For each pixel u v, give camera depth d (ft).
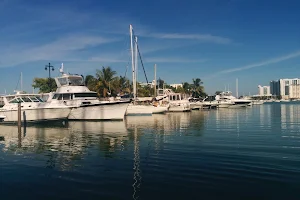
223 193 27.71
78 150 50.75
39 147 55.47
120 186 30.12
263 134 67.77
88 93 120.16
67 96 116.98
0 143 61.31
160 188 29.27
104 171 35.94
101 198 27.04
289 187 29.01
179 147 50.93
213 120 113.39
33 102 109.40
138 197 27.04
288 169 35.37
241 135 66.23
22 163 41.65
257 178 31.91
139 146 53.11
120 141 60.08
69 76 120.67
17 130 88.17
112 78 222.89
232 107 256.52
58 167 38.81
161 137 64.75
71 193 28.53
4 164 41.16
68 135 72.79
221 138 61.46
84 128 88.89
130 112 144.87
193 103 217.77
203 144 53.78
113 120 112.57
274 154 44.01
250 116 137.39
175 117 134.82
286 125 89.76
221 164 38.14
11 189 30.09
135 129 83.10
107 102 111.04
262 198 26.45
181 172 34.65
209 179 31.81
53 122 108.47
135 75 154.61
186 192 28.07
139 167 37.42
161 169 36.22
